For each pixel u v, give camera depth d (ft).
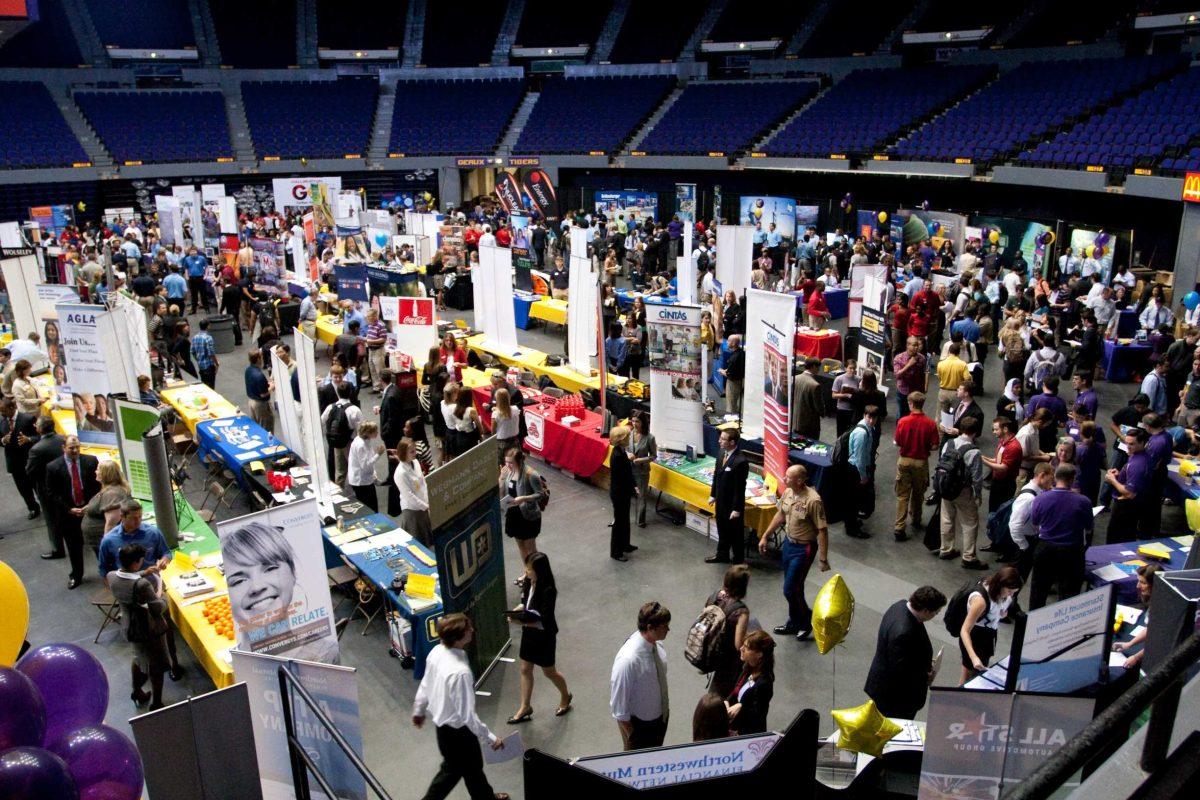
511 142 126.00
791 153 102.68
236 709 17.19
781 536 34.68
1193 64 83.35
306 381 33.99
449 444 41.63
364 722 25.88
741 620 22.44
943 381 43.60
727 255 59.93
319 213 95.35
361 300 66.49
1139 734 7.77
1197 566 21.47
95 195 114.93
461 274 78.54
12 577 18.30
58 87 119.24
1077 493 27.20
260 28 132.26
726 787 9.40
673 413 38.29
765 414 35.68
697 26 130.21
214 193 92.89
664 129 116.26
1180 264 65.31
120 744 15.97
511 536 32.68
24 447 38.93
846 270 81.66
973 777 15.74
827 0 122.21
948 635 28.89
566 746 24.50
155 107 120.26
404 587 28.22
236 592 23.71
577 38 132.98
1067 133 81.56
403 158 124.47
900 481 35.40
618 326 52.44
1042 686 19.33
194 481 43.47
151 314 60.54
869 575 32.99
